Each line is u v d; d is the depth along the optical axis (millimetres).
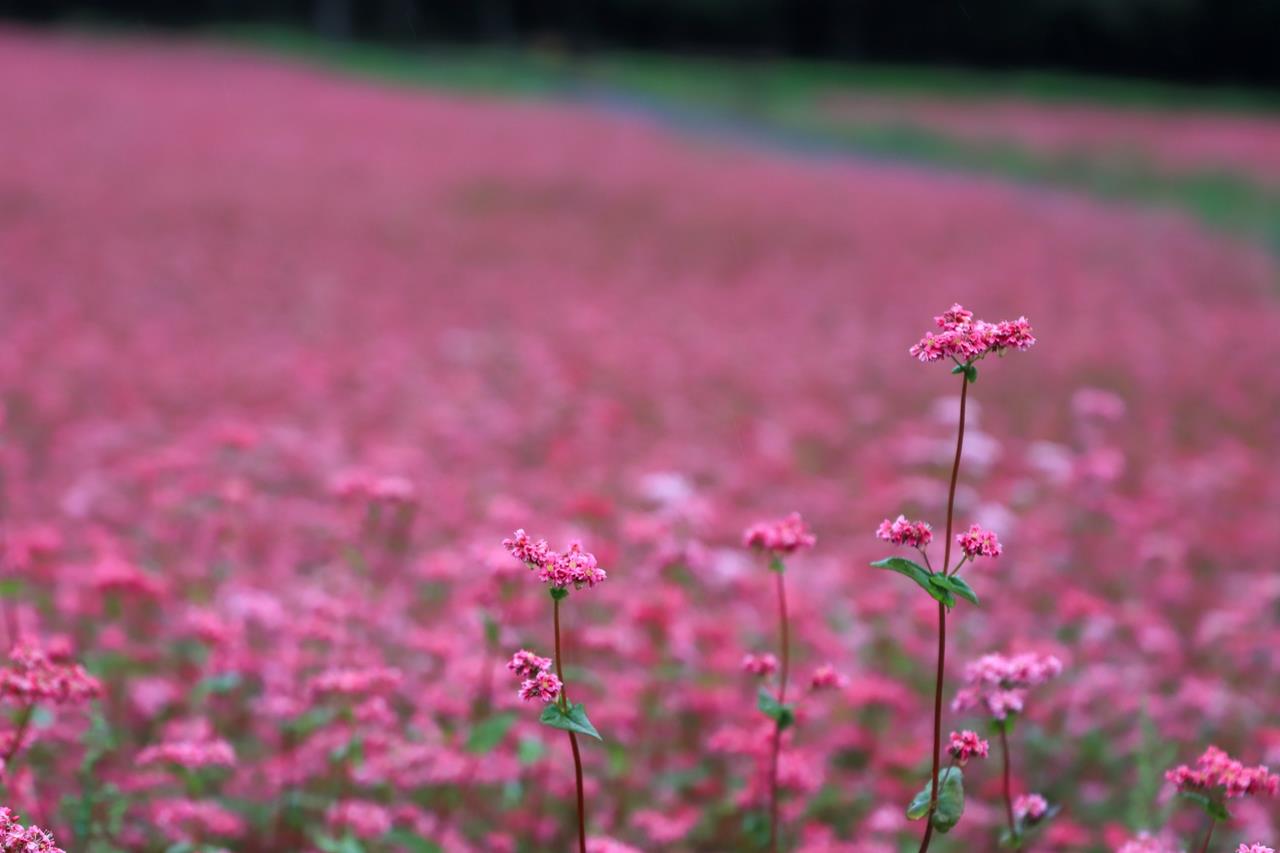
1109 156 40000
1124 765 4762
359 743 3785
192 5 73750
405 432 9375
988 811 4238
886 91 58094
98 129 31031
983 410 11234
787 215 25859
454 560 5707
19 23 65938
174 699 4492
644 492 6750
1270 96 63594
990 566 6695
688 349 13570
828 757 4777
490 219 23422
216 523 6121
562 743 4469
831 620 6141
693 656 5156
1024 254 22297
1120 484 8742
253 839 3881
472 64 62094
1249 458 9844
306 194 24516
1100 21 67188
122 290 14773
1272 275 21391
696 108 51156
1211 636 5793
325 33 72500
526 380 11695
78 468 7738
